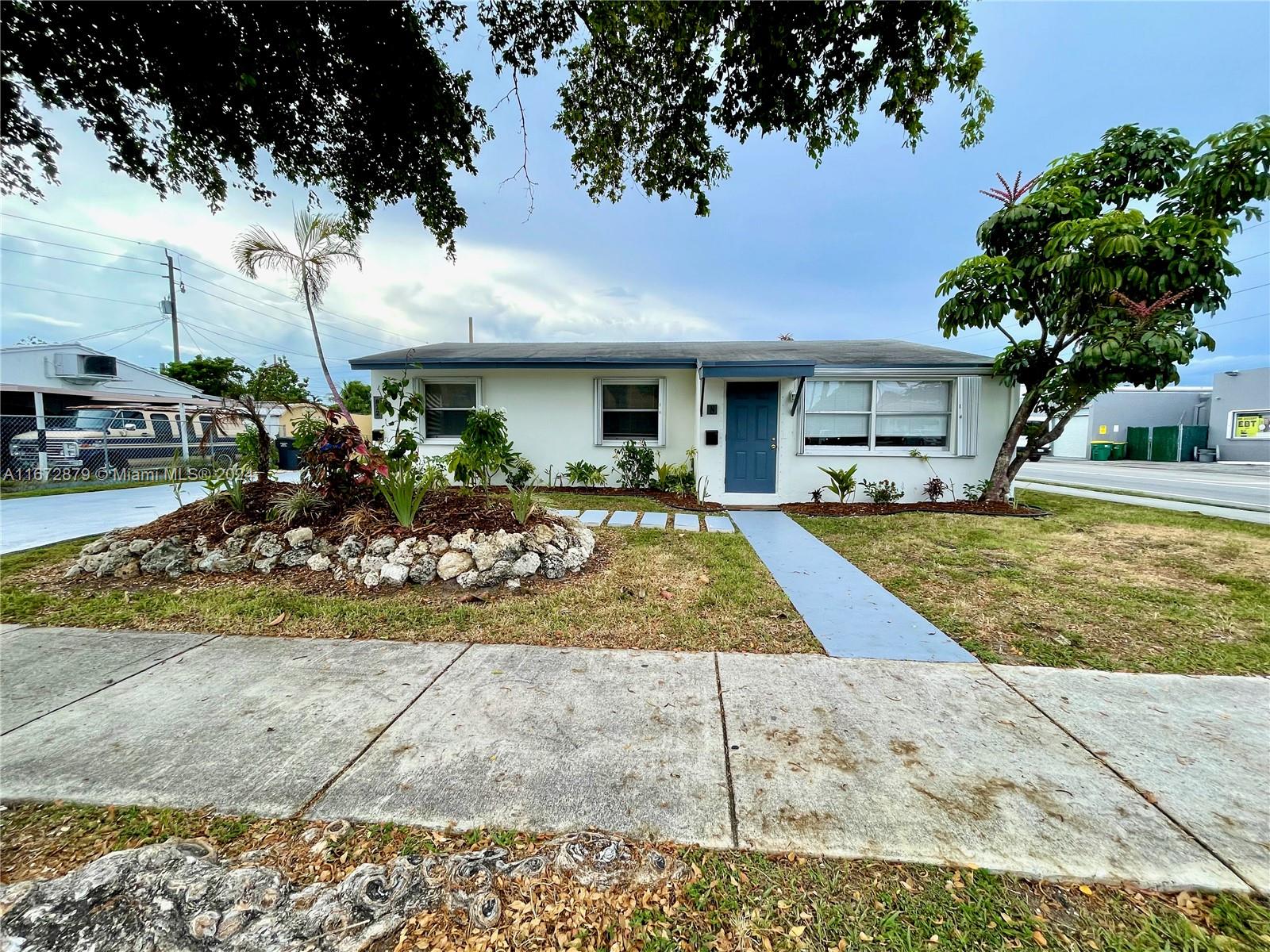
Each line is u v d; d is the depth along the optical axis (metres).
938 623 3.88
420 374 10.04
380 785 2.11
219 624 3.78
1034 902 1.61
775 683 2.98
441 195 5.51
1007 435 8.60
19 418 12.12
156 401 17.69
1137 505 9.24
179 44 3.96
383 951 1.43
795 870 1.72
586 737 2.44
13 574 4.79
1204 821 1.93
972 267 7.54
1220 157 6.42
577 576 4.90
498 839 1.83
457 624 3.81
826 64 3.76
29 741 2.38
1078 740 2.44
